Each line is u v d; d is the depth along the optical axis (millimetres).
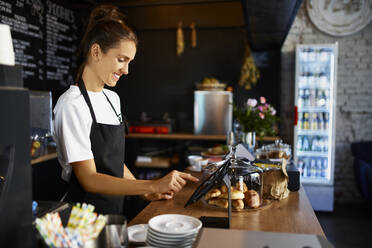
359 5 4863
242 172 1599
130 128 4957
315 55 4785
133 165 5004
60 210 1077
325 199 4637
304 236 960
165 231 1068
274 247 892
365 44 4949
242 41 5129
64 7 4348
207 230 1004
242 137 3086
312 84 4805
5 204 771
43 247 866
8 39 868
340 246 3518
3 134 764
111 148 1643
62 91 4391
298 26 5066
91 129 1581
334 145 4645
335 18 4930
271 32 3805
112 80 1582
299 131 4848
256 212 1546
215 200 1604
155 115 5426
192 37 5148
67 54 4445
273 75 5062
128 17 5156
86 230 873
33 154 3342
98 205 1601
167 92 5371
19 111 807
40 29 3924
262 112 3311
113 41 1499
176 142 5289
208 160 2627
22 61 3658
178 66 5320
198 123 4805
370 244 3561
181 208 1596
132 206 3184
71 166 1588
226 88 5043
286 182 1766
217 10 4977
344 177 5133
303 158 5027
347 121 5070
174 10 5039
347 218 4418
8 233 779
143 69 5414
